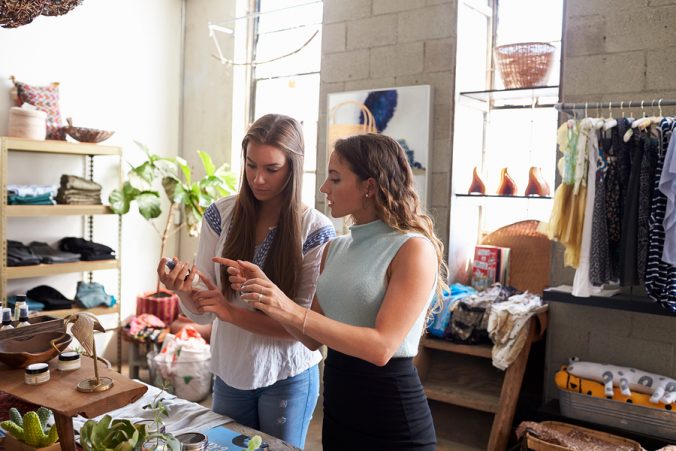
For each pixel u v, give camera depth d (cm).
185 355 412
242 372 188
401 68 396
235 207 190
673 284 271
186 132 551
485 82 412
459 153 384
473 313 347
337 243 169
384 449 149
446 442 361
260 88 530
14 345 162
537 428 293
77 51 473
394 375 150
